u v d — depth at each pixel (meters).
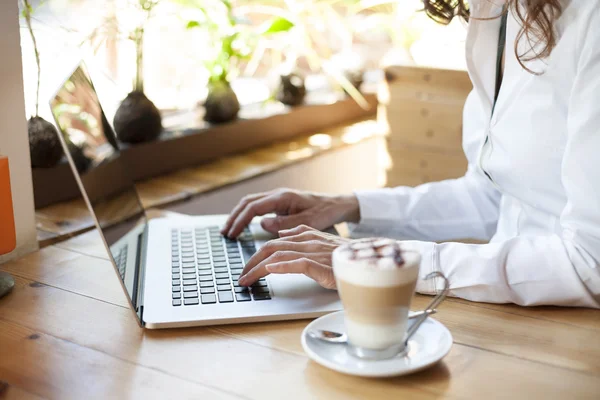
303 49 2.43
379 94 2.45
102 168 1.09
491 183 1.17
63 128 0.95
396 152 2.46
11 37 1.10
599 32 0.91
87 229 1.26
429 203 1.29
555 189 1.04
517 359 0.77
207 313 0.86
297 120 2.47
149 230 1.21
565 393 0.71
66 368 0.76
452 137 2.34
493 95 1.15
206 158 2.12
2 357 0.79
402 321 0.72
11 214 0.97
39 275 1.04
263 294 0.92
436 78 2.32
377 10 2.66
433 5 1.20
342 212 1.25
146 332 0.84
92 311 0.91
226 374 0.74
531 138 1.03
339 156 2.48
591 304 0.91
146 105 1.89
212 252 1.09
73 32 1.51
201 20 2.02
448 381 0.73
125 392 0.71
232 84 2.41
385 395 0.70
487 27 1.12
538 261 0.91
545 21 0.97
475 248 0.94
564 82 0.98
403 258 0.71
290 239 0.98
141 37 1.84
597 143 0.88
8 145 1.11
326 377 0.73
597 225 0.89
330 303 0.89
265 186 2.10
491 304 0.92
